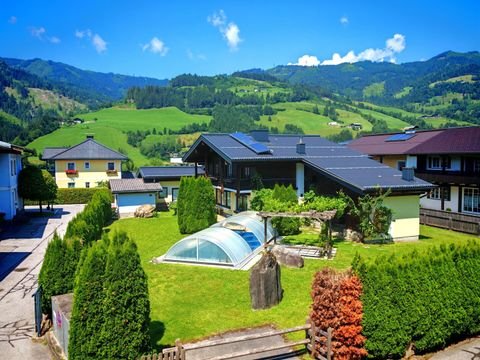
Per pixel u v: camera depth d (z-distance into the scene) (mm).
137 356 8984
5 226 30188
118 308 8789
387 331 9953
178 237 24844
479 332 11945
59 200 46656
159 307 13594
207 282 15812
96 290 8766
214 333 11703
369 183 21875
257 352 9742
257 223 22062
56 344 11203
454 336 11562
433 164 33438
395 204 22578
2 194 30703
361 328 9703
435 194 32438
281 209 20156
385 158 37531
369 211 21562
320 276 10125
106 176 53250
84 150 53125
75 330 8734
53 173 57156
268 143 29719
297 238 22812
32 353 10977
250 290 13375
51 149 57406
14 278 17781
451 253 11438
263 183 27688
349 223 22844
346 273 10102
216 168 33719
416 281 10453
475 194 28969
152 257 19859
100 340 8680
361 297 9945
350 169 24516
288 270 16906
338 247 20922
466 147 29000
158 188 36688
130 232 27375
